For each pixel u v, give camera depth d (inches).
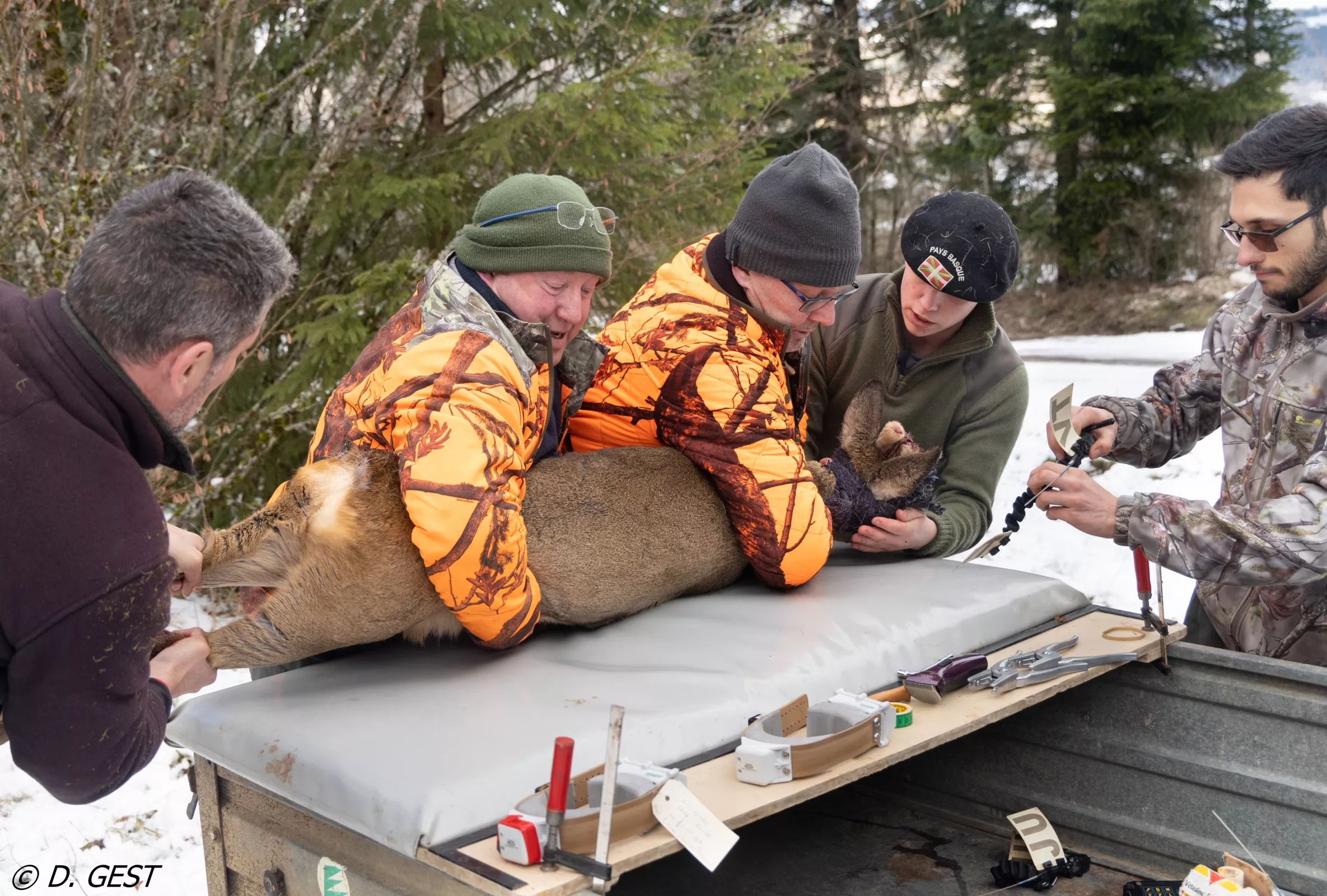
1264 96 692.1
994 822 120.8
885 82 734.5
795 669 91.3
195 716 86.6
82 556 66.7
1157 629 105.0
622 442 115.6
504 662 94.1
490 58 258.8
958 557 255.4
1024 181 776.9
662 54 268.7
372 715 82.1
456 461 85.7
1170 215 756.6
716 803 73.0
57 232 181.3
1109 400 125.8
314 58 237.0
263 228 74.2
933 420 135.4
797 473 107.7
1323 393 108.3
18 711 69.4
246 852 88.7
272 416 221.1
